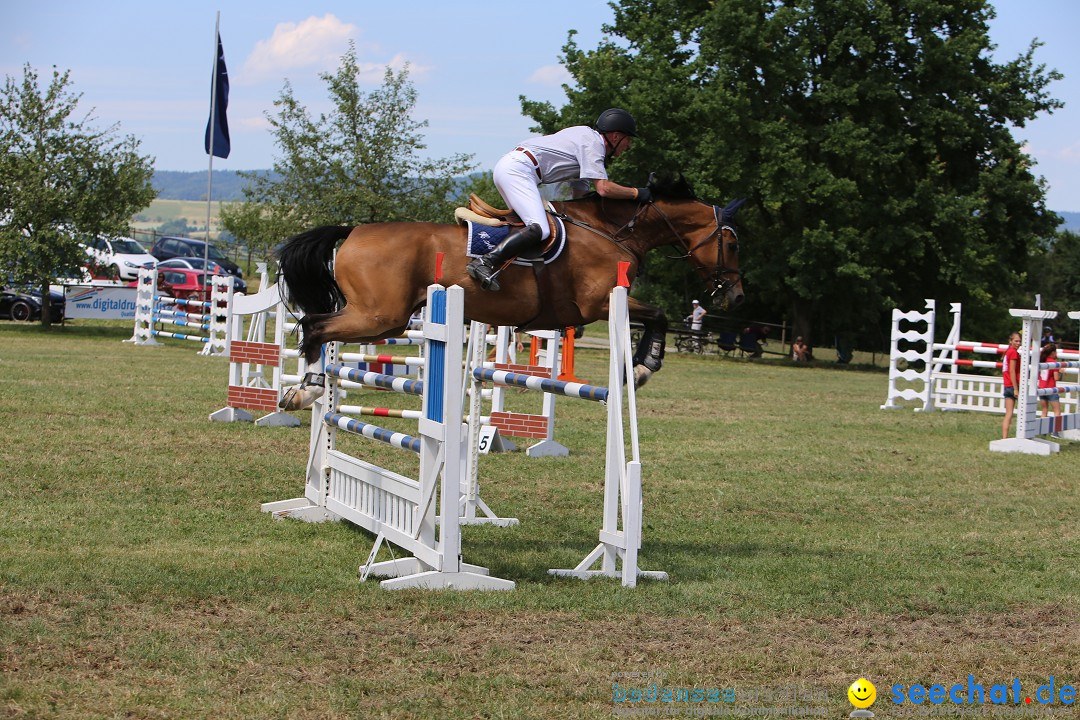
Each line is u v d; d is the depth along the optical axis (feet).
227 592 16.65
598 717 12.40
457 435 17.69
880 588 18.84
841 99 98.12
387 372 50.24
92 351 65.05
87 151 79.36
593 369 74.74
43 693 12.17
